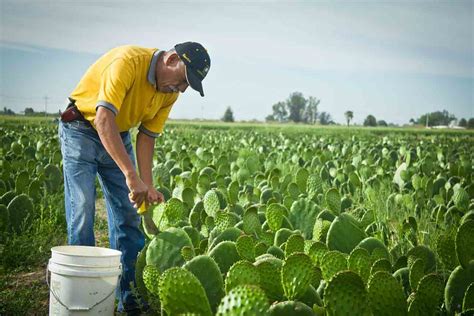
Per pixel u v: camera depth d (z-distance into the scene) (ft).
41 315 13.58
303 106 512.22
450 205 20.67
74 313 11.23
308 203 16.02
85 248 12.42
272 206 14.37
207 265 10.23
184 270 8.45
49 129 91.35
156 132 14.51
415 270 10.37
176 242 12.20
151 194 13.20
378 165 36.01
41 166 29.68
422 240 16.57
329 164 35.24
